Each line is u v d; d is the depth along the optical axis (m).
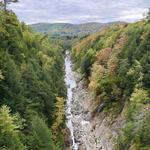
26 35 82.75
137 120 50.50
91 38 155.12
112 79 72.19
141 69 61.84
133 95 55.91
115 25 140.25
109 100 70.50
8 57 50.84
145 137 46.56
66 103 85.31
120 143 52.59
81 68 122.19
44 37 130.25
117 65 75.38
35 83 56.19
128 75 64.88
